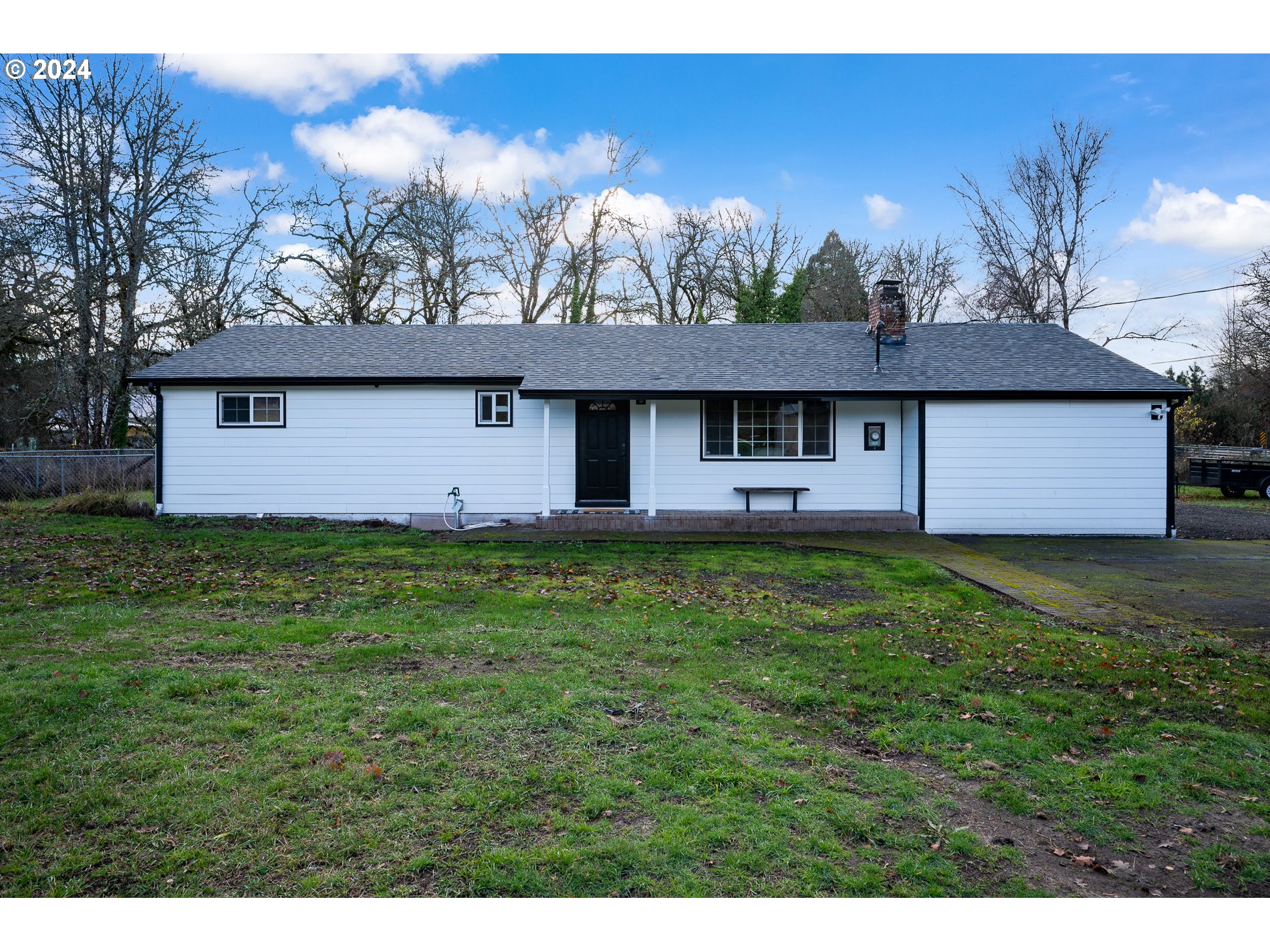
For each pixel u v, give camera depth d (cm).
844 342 1630
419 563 1015
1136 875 315
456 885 294
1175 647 645
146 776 374
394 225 3038
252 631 641
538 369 1470
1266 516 1762
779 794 371
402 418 1477
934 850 328
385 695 490
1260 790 390
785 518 1395
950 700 511
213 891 288
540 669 552
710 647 621
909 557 1116
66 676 507
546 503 1395
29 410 2273
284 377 1439
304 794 359
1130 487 1384
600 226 3388
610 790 369
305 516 1478
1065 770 408
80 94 2191
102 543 1152
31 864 301
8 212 2108
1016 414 1389
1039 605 807
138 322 2333
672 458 1489
